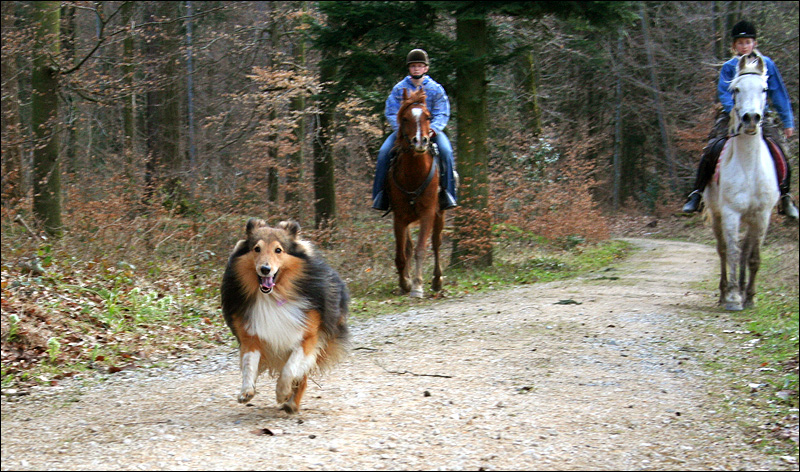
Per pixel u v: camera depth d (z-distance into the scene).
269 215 15.37
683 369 6.68
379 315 10.01
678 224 31.48
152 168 19.05
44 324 8.07
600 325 8.61
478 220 14.58
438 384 6.16
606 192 40.53
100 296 9.45
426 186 10.91
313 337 5.19
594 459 4.38
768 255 17.45
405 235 11.59
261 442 4.60
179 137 19.78
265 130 17.02
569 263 16.86
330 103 15.91
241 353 5.13
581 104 36.78
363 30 14.87
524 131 22.66
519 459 4.34
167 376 6.89
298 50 19.59
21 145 13.61
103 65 19.14
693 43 32.94
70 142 17.98
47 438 4.91
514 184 19.72
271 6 19.56
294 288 5.12
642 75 36.25
